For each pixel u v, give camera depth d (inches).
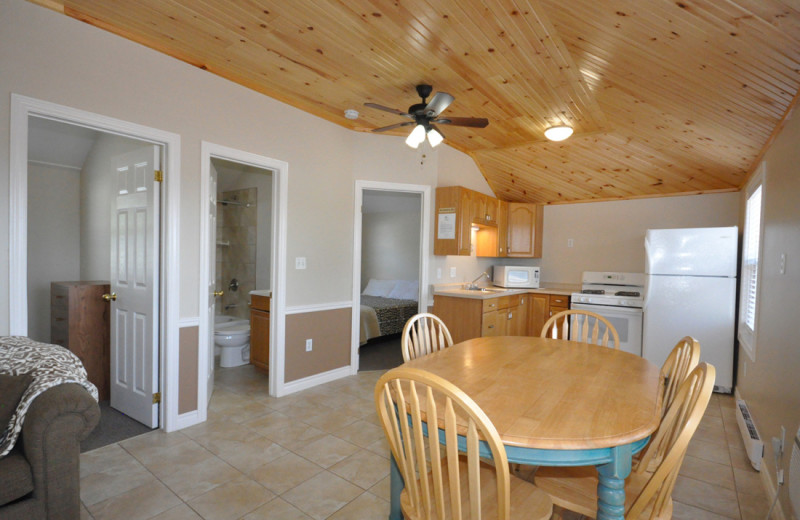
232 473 87.9
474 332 161.2
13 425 60.4
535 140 163.9
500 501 43.1
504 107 131.0
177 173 105.3
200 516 73.7
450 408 43.8
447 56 101.0
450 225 166.4
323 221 145.2
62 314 125.0
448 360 79.4
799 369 70.2
